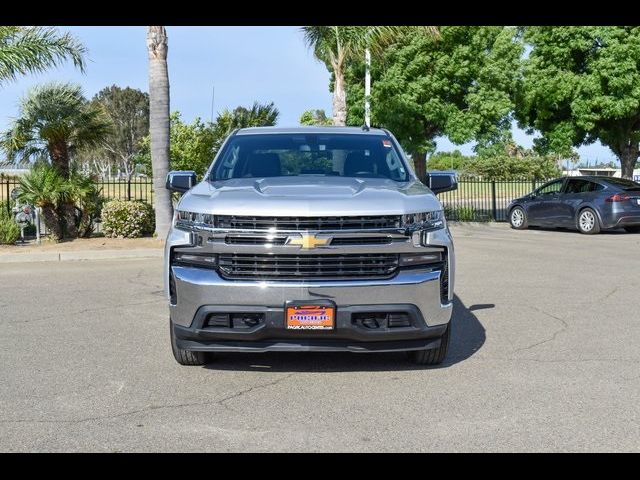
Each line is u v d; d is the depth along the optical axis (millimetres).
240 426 4543
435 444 4238
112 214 15961
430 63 22547
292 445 4234
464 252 14438
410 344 5309
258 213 5070
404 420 4637
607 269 11758
